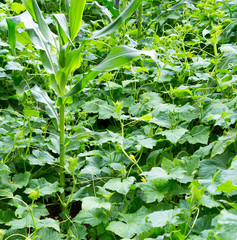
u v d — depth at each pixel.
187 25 2.84
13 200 1.56
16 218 1.54
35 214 1.48
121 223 1.35
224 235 0.73
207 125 2.06
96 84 2.64
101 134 1.64
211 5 3.35
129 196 1.67
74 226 1.47
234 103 1.76
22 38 2.04
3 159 1.85
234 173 1.01
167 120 1.92
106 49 3.06
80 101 2.48
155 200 1.50
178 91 1.98
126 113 2.43
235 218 0.76
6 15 3.07
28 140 1.84
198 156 1.63
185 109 1.90
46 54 1.66
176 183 1.50
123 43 2.92
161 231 1.25
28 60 2.74
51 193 1.57
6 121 1.98
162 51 2.84
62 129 1.70
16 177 1.68
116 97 2.54
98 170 1.74
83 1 1.63
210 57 2.77
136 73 2.57
